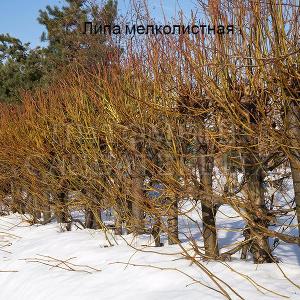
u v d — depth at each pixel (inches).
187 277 159.3
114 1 378.9
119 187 244.8
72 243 246.8
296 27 140.6
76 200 307.4
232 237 249.6
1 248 283.7
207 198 166.7
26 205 371.6
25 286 197.9
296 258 188.2
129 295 155.1
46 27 687.7
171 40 190.2
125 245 227.6
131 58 232.5
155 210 194.1
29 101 361.1
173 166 180.1
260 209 164.7
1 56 763.4
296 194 140.7
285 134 140.3
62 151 298.8
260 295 134.5
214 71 165.2
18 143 350.6
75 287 176.1
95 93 266.5
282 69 136.9
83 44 608.7
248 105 157.8
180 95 183.8
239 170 189.8
